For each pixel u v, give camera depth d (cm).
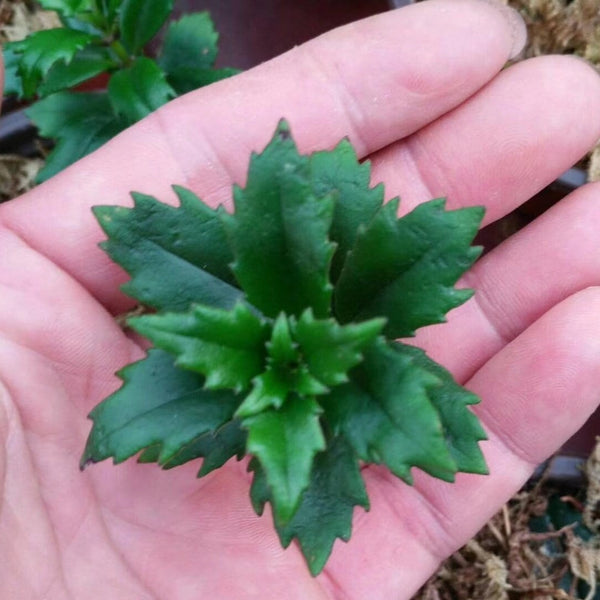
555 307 12
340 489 9
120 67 14
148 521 11
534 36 15
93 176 12
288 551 11
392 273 9
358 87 12
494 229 15
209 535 11
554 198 14
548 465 14
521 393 12
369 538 12
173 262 10
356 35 12
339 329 8
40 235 12
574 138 12
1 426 10
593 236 12
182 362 8
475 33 12
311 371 8
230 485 12
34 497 10
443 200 9
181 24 15
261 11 16
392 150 13
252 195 8
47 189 12
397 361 8
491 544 14
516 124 12
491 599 14
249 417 8
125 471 11
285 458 8
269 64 12
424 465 8
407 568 12
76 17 13
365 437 8
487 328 13
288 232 8
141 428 9
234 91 12
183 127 12
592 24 14
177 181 12
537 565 14
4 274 11
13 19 16
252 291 9
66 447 11
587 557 14
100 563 11
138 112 13
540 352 12
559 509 15
